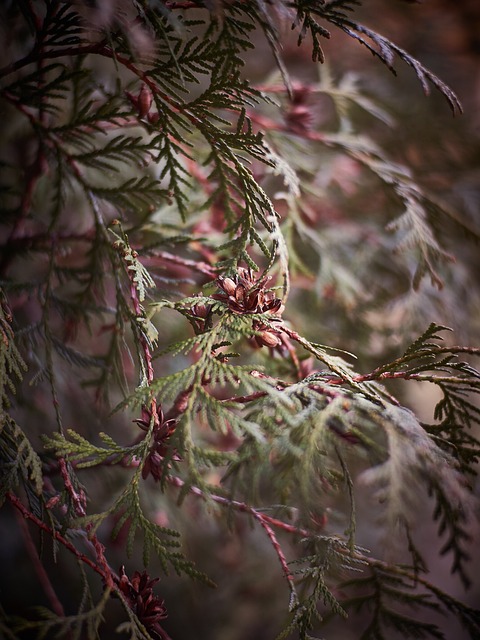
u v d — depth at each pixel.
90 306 0.23
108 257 0.22
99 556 0.19
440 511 0.20
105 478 0.28
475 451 0.19
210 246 0.24
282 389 0.20
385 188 0.26
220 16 0.20
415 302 0.28
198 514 0.30
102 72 0.28
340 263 0.29
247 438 0.19
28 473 0.20
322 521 0.21
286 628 0.19
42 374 0.22
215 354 0.19
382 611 0.20
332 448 0.20
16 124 0.27
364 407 0.19
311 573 0.20
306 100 0.26
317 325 0.27
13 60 0.25
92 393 0.28
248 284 0.20
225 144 0.21
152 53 0.20
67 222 0.28
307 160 0.28
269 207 0.21
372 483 0.18
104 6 0.19
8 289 0.23
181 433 0.19
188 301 0.20
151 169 0.27
